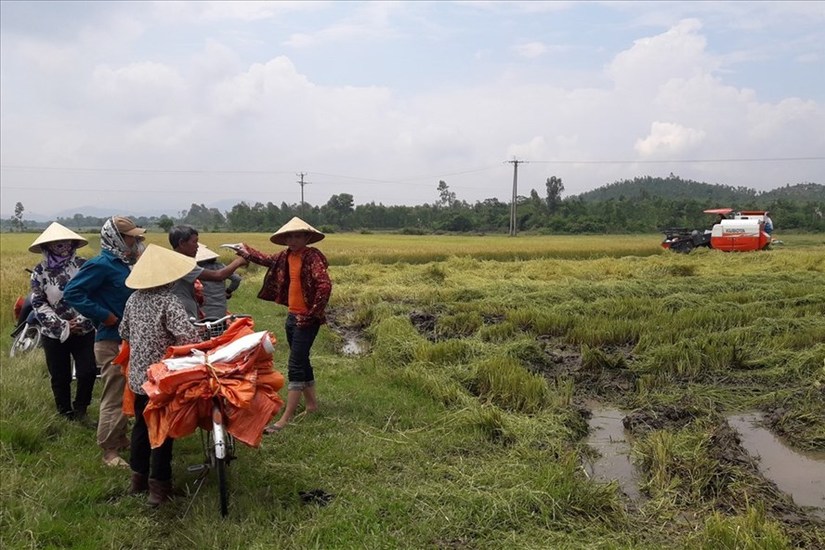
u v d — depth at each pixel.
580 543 4.03
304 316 6.17
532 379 7.26
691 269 19.80
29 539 4.05
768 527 4.12
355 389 7.37
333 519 4.29
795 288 14.55
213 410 4.29
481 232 79.06
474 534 4.16
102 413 5.32
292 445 5.61
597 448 6.01
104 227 5.35
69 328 6.02
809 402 6.93
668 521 4.47
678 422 6.52
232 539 4.06
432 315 12.36
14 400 6.35
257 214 91.62
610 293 14.54
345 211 93.12
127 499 4.65
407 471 5.09
